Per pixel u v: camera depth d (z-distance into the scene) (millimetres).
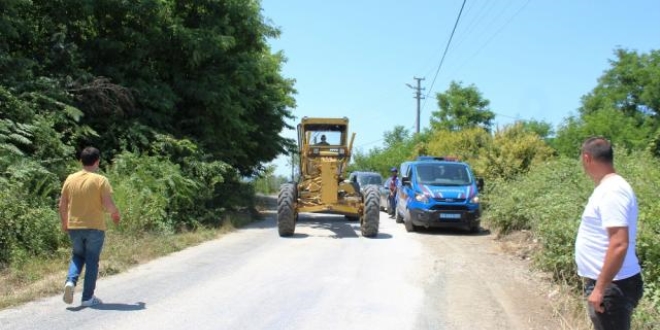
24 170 9992
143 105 15375
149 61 16359
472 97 38562
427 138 37781
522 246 11445
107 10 14992
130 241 10469
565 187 11008
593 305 3652
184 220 13906
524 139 19000
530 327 6090
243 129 18141
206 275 8398
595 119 24391
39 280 7582
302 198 14211
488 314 6578
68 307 6379
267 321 6066
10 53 13727
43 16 14484
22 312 6133
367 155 53000
